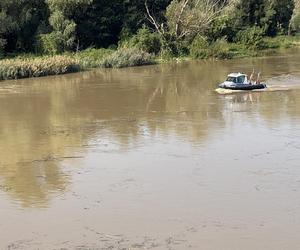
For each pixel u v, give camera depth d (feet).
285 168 64.28
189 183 60.23
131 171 65.21
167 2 238.89
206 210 52.54
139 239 46.98
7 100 118.83
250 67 171.22
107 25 226.58
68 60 173.06
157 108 104.63
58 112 103.19
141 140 79.61
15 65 160.45
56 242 47.03
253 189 57.62
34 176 64.75
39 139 82.28
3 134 86.07
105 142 79.25
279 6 294.05
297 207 52.42
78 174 64.90
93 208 54.19
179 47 214.07
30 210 54.19
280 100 108.37
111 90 129.90
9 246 46.50
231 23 238.68
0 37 208.64
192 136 80.84
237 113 96.43
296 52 227.61
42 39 207.21
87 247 45.83
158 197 56.39
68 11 215.31
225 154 70.79
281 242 45.32
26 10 214.90
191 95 118.93
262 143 75.51
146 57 192.95
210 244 45.47
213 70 167.02
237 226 48.73
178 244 45.73
